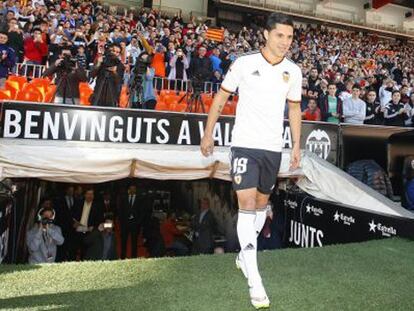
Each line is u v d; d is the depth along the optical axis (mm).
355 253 3334
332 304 2207
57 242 6266
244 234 2064
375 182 6941
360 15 27141
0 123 5539
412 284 2578
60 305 2086
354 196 5996
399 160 7230
